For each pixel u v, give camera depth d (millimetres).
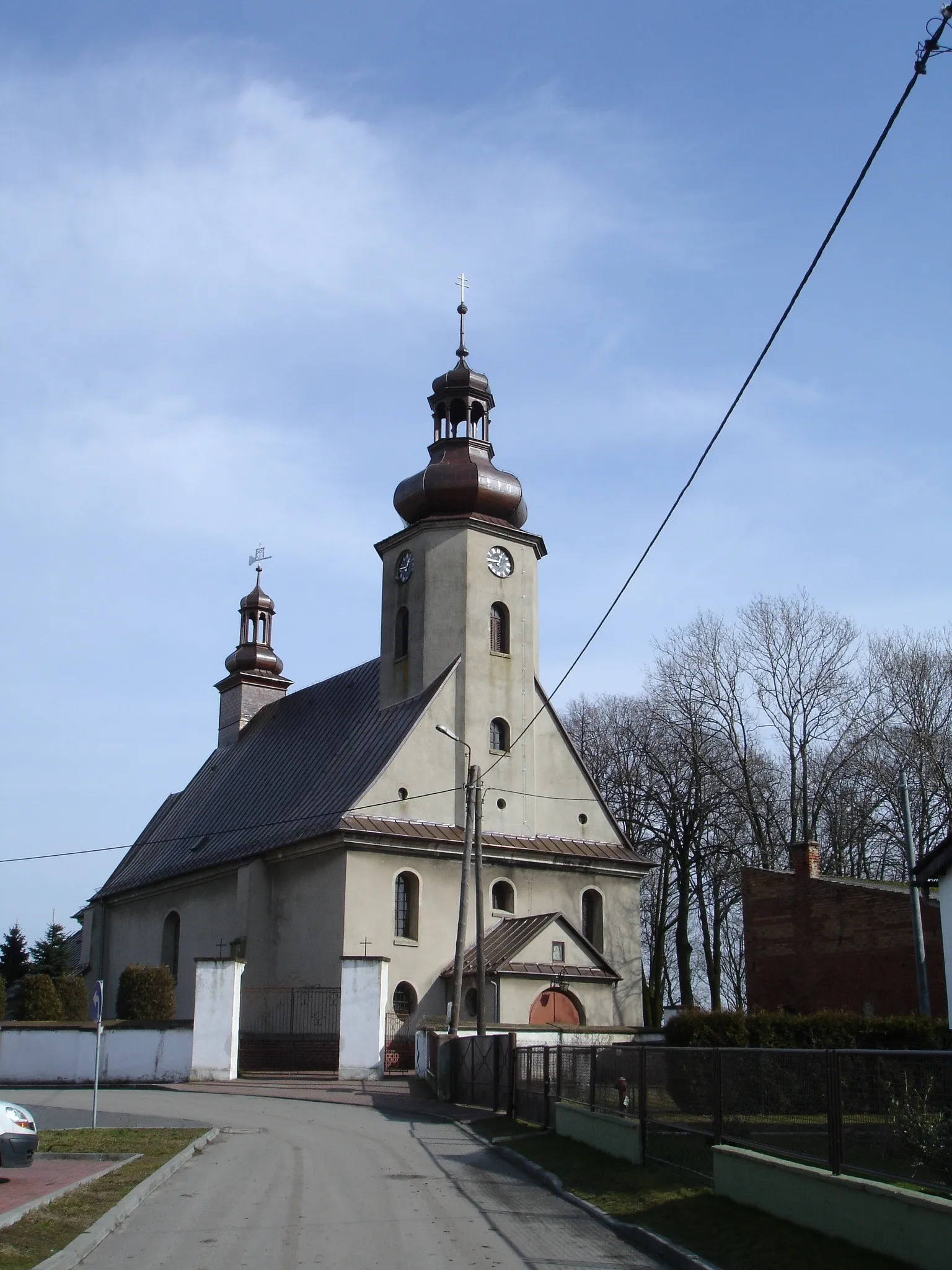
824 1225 12438
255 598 67500
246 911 47812
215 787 62000
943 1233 10539
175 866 56531
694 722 60781
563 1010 44312
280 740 58969
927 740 55344
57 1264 12148
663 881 64062
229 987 39219
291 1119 27672
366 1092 34469
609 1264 12758
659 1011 63281
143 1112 29234
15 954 69375
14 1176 18016
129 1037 40344
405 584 51781
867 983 35969
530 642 51594
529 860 48375
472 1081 29828
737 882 61812
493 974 43125
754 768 61188
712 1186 15461
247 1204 16359
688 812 61281
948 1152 10961
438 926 45719
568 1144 20797
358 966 39344
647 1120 17922
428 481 51656
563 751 51531
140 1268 12430
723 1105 15375
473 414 54062
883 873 59438
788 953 38062
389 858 45344
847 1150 12453
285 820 49938
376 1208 16031
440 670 49531
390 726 49312
